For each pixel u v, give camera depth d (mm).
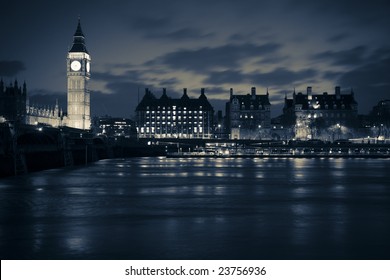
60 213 69312
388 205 77500
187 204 78375
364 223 61969
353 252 47594
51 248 48594
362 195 90625
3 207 74750
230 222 62312
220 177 130625
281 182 116688
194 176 133750
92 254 46469
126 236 53844
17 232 55938
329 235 54750
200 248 48812
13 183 109438
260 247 49344
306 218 65500
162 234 54969
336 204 78688
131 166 181375
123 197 86938
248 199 84750
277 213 69438
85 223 61531
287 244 50562
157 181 118188
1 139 123938
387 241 51906
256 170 159625
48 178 123125
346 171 154750
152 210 72188
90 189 99062
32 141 167750
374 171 154750
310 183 114000
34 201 81250
